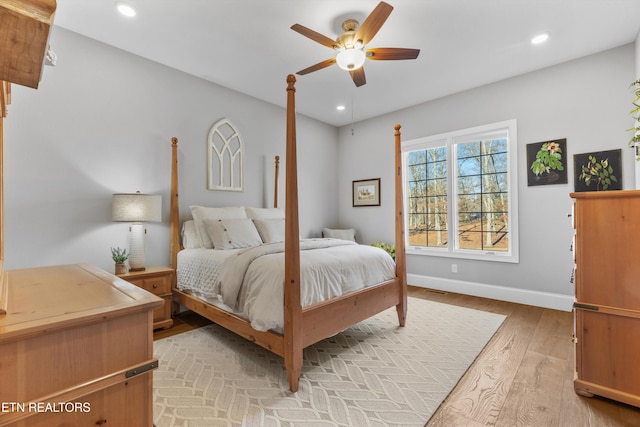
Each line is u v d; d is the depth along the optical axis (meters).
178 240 3.21
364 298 2.47
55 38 2.57
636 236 1.66
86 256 2.72
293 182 1.90
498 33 2.67
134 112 3.03
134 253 2.84
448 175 4.15
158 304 0.83
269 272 2.04
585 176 3.12
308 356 2.31
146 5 2.30
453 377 2.00
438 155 4.33
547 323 2.92
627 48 2.89
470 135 3.94
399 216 2.94
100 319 0.73
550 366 2.12
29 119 2.45
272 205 4.34
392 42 2.79
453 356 2.29
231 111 3.86
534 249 3.46
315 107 4.52
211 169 3.65
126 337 0.78
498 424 1.55
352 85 3.74
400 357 2.29
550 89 3.32
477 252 3.93
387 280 2.81
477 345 2.48
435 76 3.51
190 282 2.88
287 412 1.66
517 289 3.59
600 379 1.74
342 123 5.32
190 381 1.96
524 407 1.69
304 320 1.95
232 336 2.71
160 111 3.22
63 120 2.61
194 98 3.50
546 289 3.40
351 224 5.31
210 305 2.58
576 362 1.82
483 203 3.94
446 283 4.18
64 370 0.69
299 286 1.90
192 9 2.34
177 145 3.32
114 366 0.76
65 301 0.83
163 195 3.24
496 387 1.88
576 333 1.83
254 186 4.13
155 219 2.83
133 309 0.78
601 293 1.75
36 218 2.48
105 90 2.84
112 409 0.76
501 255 3.72
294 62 3.18
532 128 3.44
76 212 2.68
